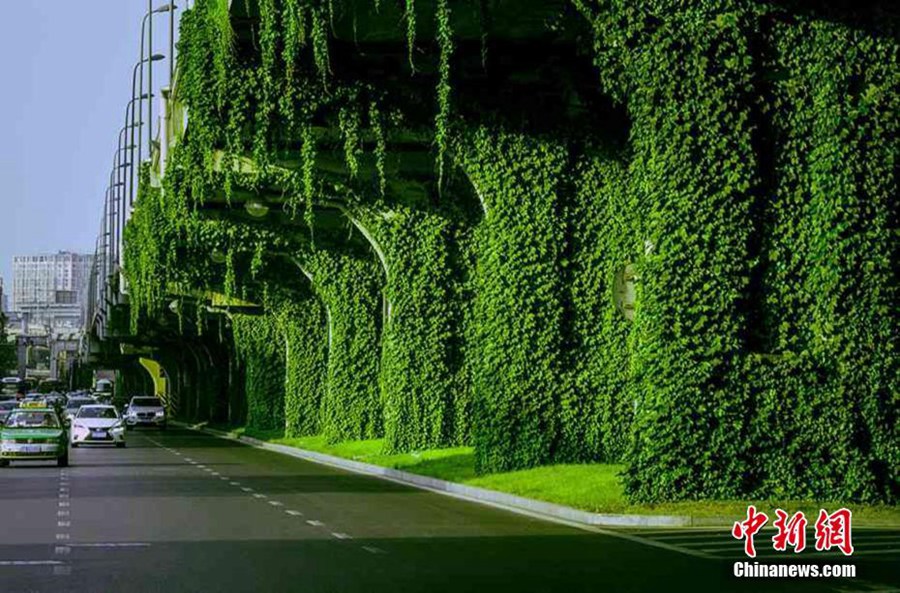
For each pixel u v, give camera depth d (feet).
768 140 94.63
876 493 91.97
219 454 202.39
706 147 93.86
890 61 93.86
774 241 94.43
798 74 94.43
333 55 118.42
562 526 84.58
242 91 120.26
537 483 109.40
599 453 124.67
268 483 129.39
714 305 93.30
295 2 102.73
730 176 93.71
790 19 94.27
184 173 176.96
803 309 94.27
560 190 125.70
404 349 162.40
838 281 93.04
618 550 70.23
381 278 206.08
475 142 125.08
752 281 94.07
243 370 358.64
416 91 122.21
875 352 92.94
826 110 93.76
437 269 161.79
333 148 143.54
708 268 93.45
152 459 184.03
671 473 92.32
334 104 120.98
